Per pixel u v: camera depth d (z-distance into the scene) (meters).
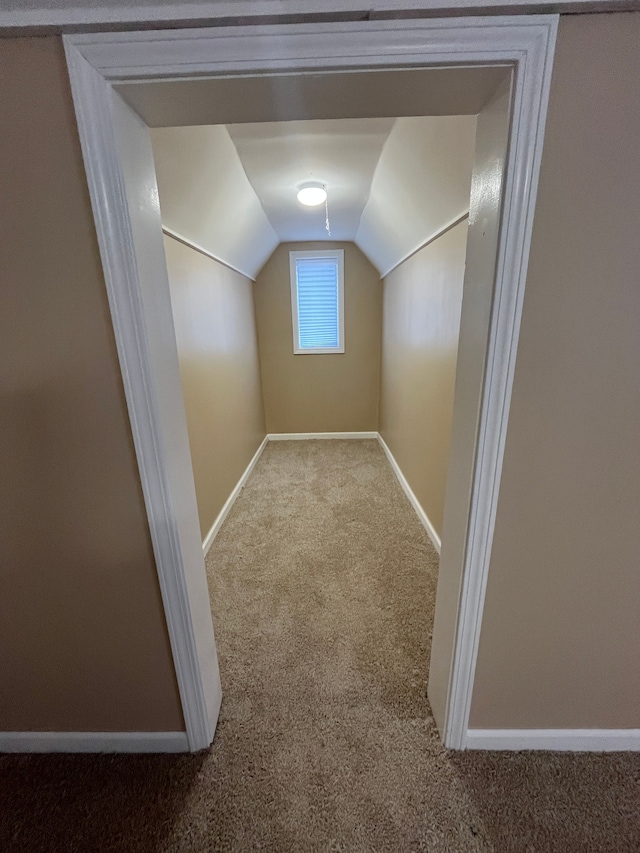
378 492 3.09
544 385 0.89
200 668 1.16
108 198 0.78
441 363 2.14
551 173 0.76
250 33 0.70
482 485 0.96
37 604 1.09
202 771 1.18
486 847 1.00
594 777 1.14
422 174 1.81
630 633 1.09
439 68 0.72
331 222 3.24
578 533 1.00
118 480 0.98
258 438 4.02
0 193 0.79
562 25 0.69
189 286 2.19
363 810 1.08
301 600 1.90
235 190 2.25
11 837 1.05
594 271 0.81
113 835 1.04
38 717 1.22
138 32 0.70
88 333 0.87
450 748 1.22
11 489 0.98
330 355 4.31
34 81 0.73
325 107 0.86
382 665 1.53
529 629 1.09
